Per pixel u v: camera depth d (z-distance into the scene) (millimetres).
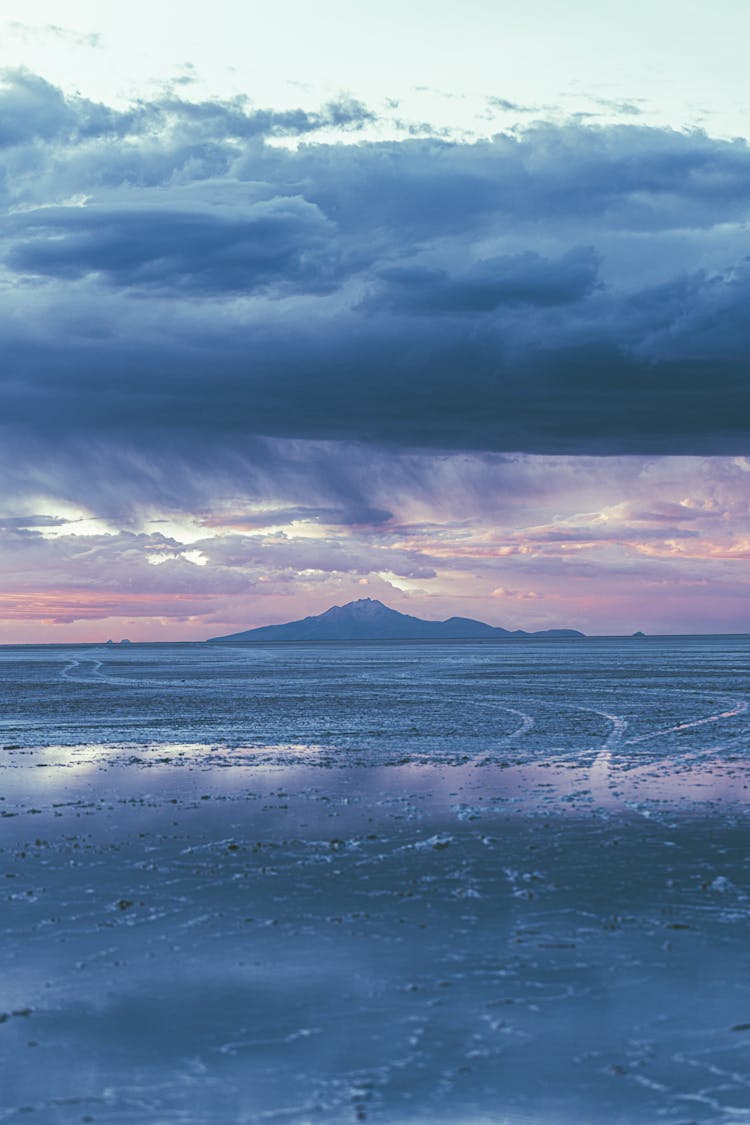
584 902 14422
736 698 55312
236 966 11898
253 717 45656
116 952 12391
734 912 13875
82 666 132375
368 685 73562
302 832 19312
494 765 28516
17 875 16078
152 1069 9344
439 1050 9695
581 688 66438
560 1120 8453
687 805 21797
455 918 13695
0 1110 8648
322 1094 8891
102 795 23844
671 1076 9164
